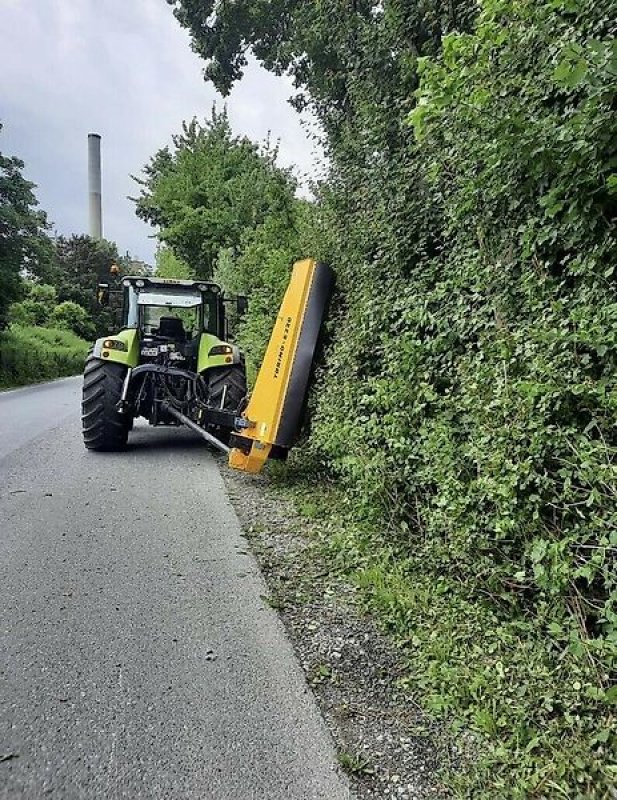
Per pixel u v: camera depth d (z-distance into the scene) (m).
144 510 5.23
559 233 2.86
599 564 2.29
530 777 2.08
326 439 4.95
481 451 2.99
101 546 4.31
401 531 4.07
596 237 2.73
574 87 2.41
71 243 50.12
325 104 7.76
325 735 2.34
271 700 2.55
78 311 41.78
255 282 12.40
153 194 23.31
